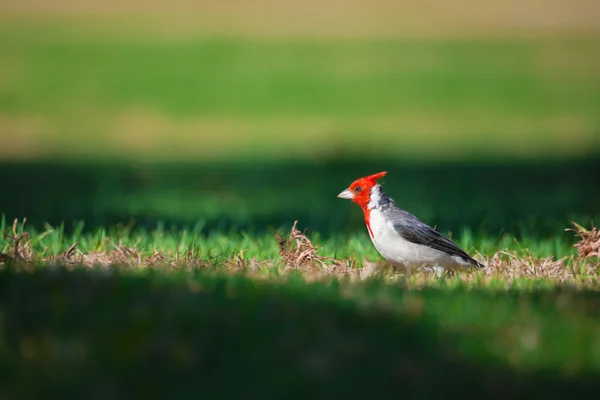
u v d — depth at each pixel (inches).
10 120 1438.2
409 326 241.1
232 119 1461.6
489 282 323.6
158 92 1657.2
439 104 1569.9
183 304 248.8
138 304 249.4
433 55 1959.9
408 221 365.7
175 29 2186.3
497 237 472.1
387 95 1637.6
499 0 2501.2
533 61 1898.4
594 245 380.2
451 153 1096.8
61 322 240.1
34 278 271.9
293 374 215.2
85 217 609.9
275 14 2377.0
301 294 267.4
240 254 385.4
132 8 2407.7
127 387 211.2
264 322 238.4
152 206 693.3
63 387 210.8
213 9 2417.6
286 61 1907.0
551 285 318.3
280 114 1503.4
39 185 843.4
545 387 214.8
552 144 1169.4
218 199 751.1
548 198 723.4
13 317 244.1
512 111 1505.9
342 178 903.1
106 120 1446.9
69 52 1932.8
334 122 1416.1
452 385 212.7
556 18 2305.6
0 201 714.8
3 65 1814.7
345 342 229.1
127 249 365.7
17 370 219.1
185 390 209.9
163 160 1074.1
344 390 209.6
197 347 225.9
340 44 2062.0
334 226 573.9
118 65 1845.5
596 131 1298.0
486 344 233.8
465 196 752.3
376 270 364.5
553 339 237.6
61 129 1366.9
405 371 217.5
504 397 209.6
